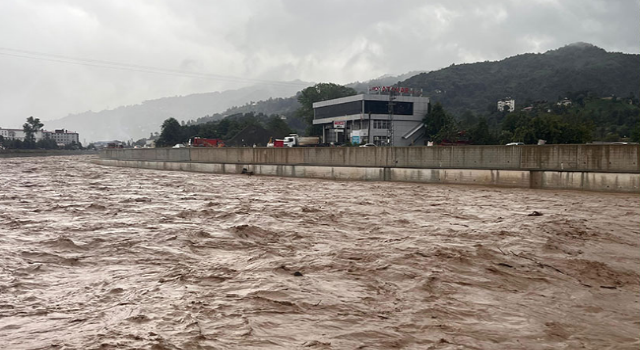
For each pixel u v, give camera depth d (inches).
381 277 406.0
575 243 550.6
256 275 410.0
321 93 5502.0
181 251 508.4
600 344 276.7
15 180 1652.3
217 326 291.4
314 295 355.9
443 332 288.8
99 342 264.7
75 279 400.5
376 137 3823.8
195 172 2343.8
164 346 259.9
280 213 792.9
